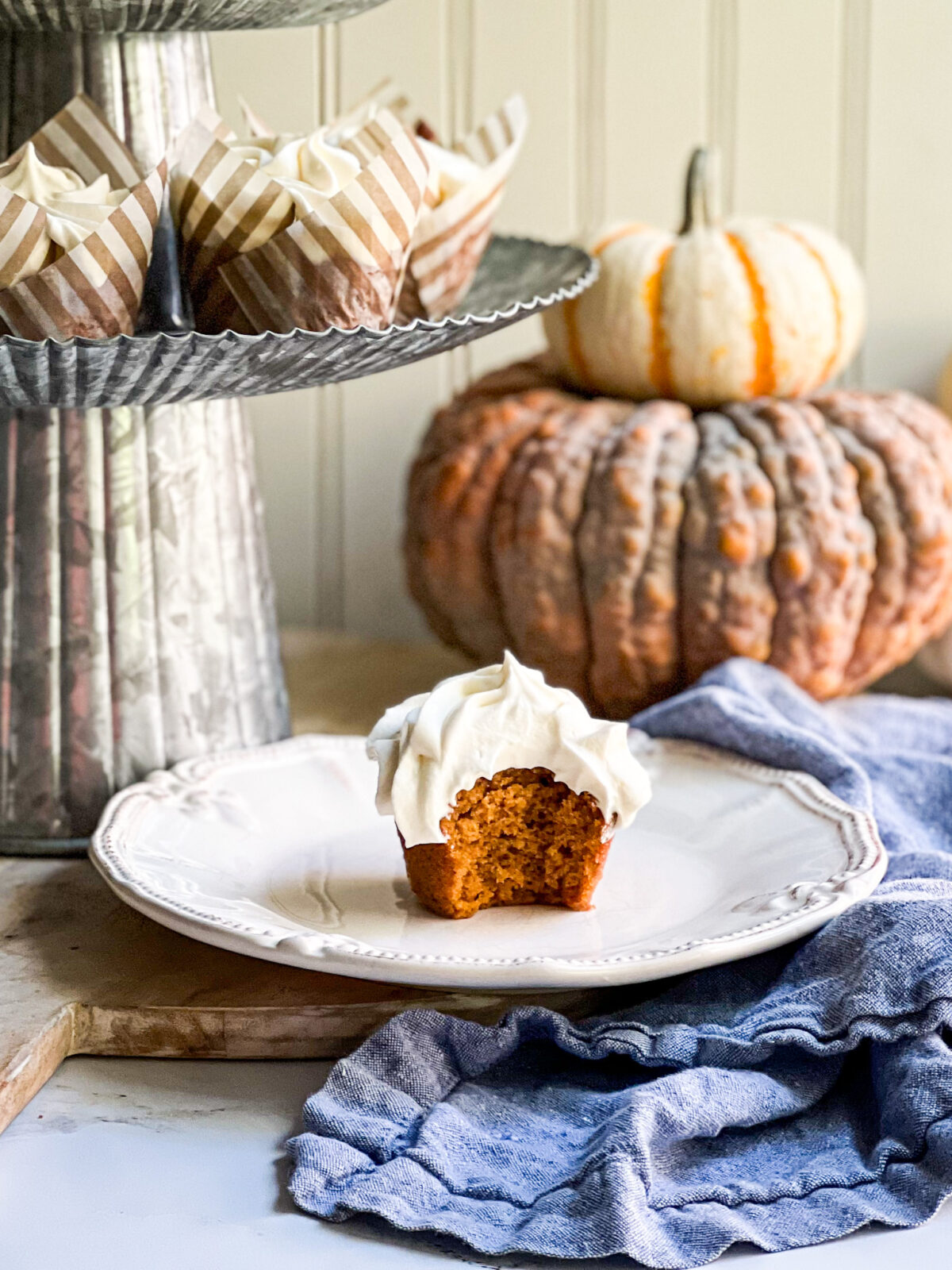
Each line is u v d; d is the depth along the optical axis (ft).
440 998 2.67
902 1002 2.54
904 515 3.30
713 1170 2.48
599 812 2.75
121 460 2.98
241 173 2.75
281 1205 2.46
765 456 3.30
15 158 2.80
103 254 2.66
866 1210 2.42
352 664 3.84
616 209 3.89
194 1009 2.65
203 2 2.75
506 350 3.97
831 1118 2.56
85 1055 2.68
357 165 2.85
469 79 3.86
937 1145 2.44
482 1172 2.46
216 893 2.78
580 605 3.32
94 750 3.01
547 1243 2.37
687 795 3.03
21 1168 2.49
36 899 2.91
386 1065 2.56
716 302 3.36
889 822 2.95
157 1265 2.37
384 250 2.76
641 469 3.29
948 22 3.76
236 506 3.12
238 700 3.13
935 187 3.83
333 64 3.86
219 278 2.79
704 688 3.17
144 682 3.02
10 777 3.02
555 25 3.83
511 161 3.02
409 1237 2.42
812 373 3.43
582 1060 2.65
